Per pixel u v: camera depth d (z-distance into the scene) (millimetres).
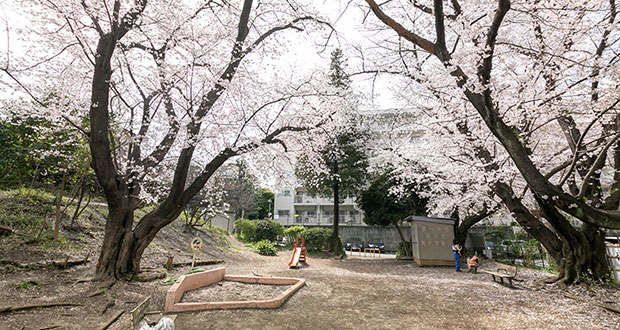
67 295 5254
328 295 6824
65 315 4512
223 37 7395
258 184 10914
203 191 14602
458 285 8234
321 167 10398
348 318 5254
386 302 6344
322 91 8820
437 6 5172
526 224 8180
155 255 9516
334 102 9328
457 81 5844
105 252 6520
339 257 16953
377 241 28562
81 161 7898
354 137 17625
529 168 5277
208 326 4586
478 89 5094
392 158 12859
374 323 5027
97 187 11664
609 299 6340
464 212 12867
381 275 10258
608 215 5562
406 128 12336
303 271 10555
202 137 7344
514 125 7066
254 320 4938
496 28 4562
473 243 19078
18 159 7879
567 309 5816
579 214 5738
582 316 5379
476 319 5270
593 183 7941
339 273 10352
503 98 7367
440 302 6375
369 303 6246
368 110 16750
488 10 6082
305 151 9617
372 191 17344
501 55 7195
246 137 7918
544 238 8164
